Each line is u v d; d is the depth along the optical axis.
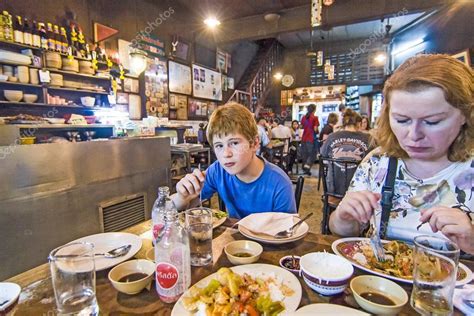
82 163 2.24
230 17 6.07
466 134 0.90
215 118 1.22
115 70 3.91
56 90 3.35
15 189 1.83
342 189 2.50
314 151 6.45
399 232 1.05
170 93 5.39
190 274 0.71
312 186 4.99
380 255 0.84
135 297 0.68
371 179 1.15
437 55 0.89
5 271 1.81
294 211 1.29
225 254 0.89
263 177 1.29
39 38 2.98
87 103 3.54
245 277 0.69
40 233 1.98
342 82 9.02
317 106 9.40
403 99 0.84
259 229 1.03
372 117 9.44
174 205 1.08
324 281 0.65
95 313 0.60
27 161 1.88
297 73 9.67
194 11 5.78
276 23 5.80
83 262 0.64
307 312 0.59
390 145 1.08
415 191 1.03
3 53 2.69
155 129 4.06
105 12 4.03
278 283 0.70
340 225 1.06
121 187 2.60
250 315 0.57
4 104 2.93
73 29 3.39
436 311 0.58
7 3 2.91
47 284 0.75
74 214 2.20
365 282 0.69
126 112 4.13
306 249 0.93
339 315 0.58
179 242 0.68
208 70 6.52
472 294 0.65
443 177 0.98
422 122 0.84
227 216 1.24
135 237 1.01
